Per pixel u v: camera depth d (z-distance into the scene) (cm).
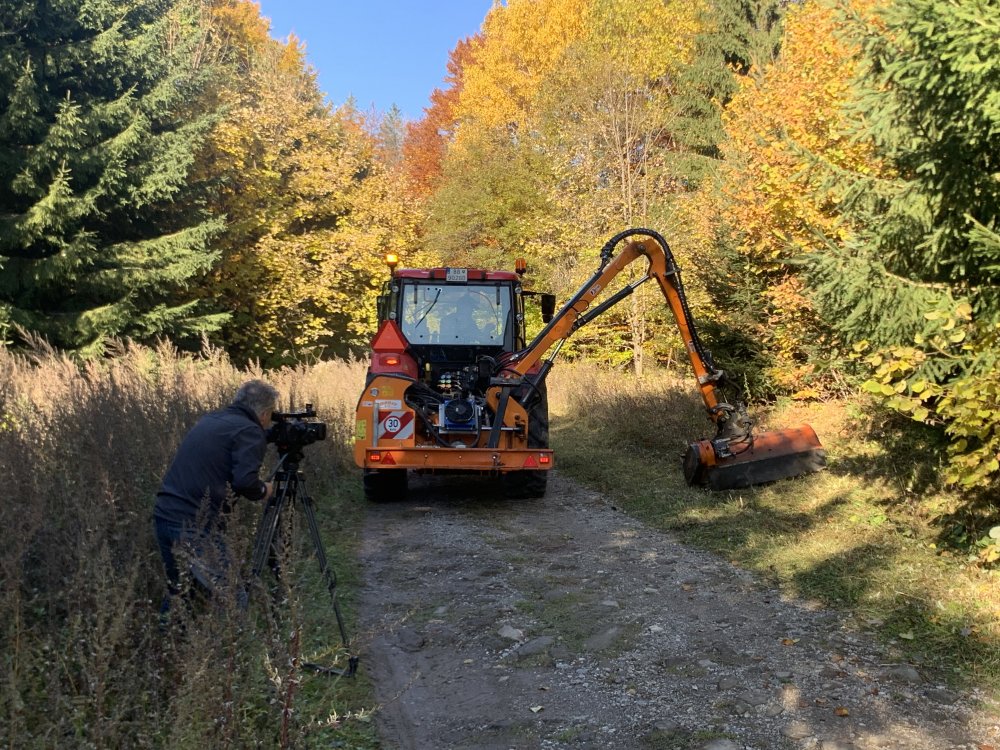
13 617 338
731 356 1303
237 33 3175
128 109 1748
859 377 996
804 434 878
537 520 812
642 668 458
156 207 1895
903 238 616
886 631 489
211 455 412
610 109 1945
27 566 418
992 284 597
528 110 2970
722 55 2330
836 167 679
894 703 405
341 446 1088
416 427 854
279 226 2308
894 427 954
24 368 1073
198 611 397
